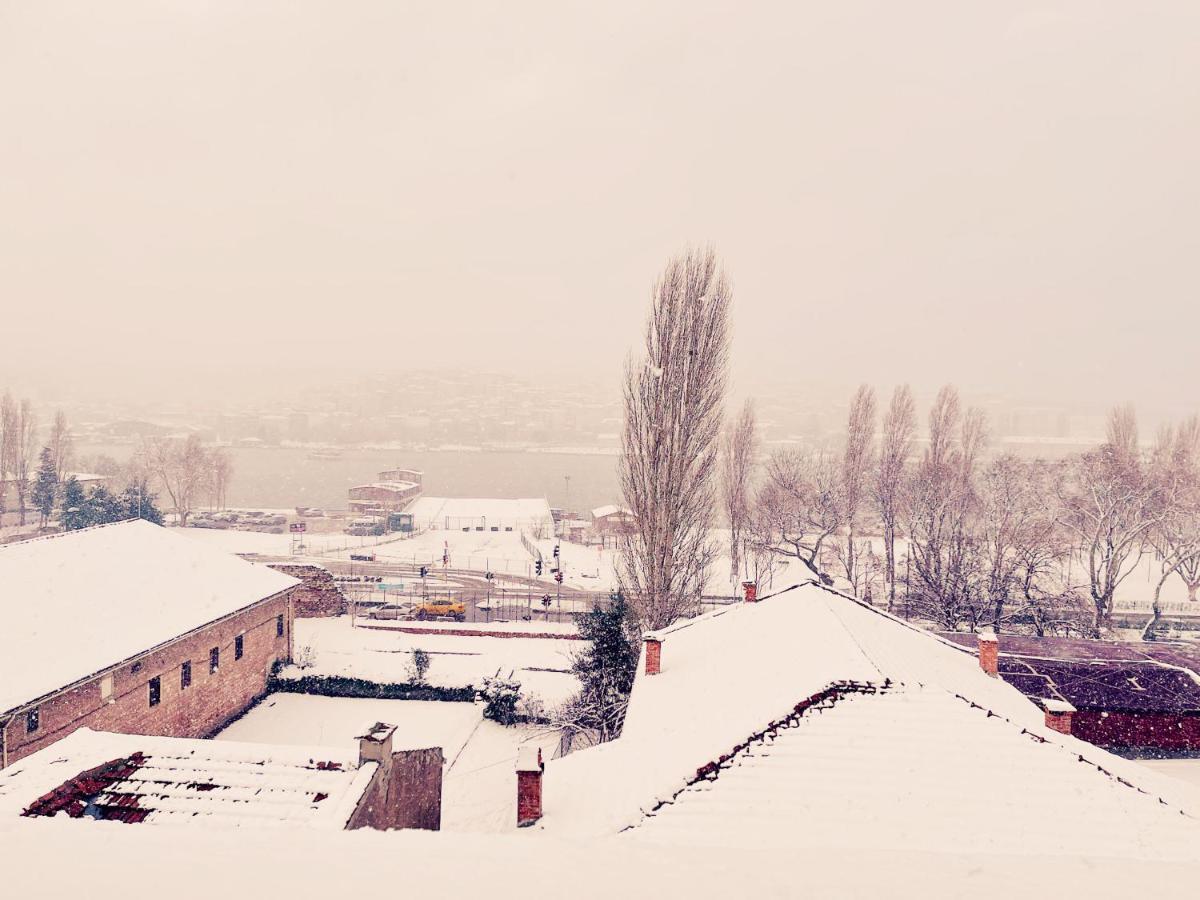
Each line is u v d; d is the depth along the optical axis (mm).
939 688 18016
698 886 3600
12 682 23781
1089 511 56188
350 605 58938
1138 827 14180
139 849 3918
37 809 13961
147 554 35844
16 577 29500
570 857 3984
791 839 13906
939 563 51000
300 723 34281
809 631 21672
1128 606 64938
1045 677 30125
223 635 34031
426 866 3789
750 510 67125
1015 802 14758
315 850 3984
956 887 3650
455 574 75375
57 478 96812
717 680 21109
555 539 99812
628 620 33531
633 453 35344
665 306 34969
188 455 109875
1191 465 63688
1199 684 29531
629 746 19078
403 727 33719
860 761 15750
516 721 35062
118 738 17312
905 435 59406
